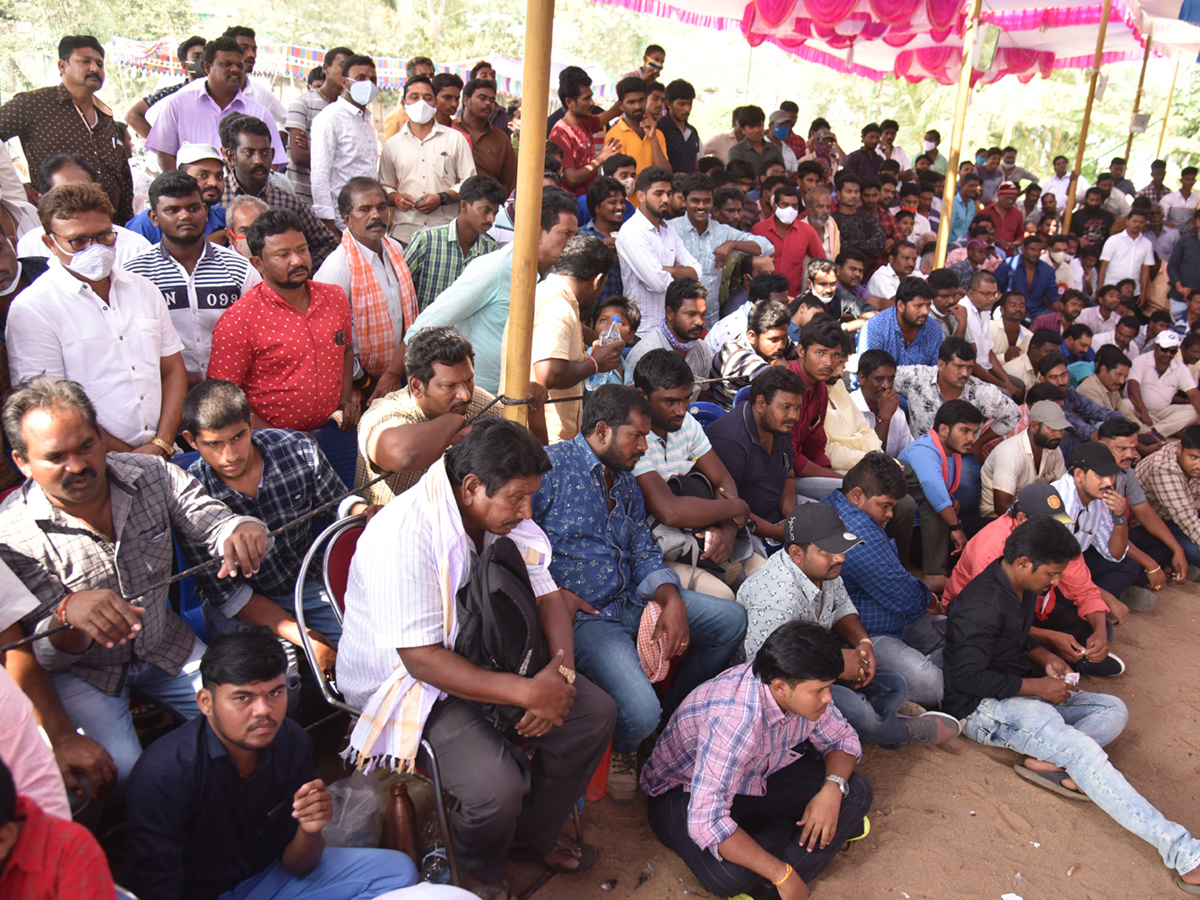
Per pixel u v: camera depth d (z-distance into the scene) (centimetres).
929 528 538
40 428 244
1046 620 486
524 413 347
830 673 287
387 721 270
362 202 455
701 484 411
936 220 1267
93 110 588
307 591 337
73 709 273
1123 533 544
